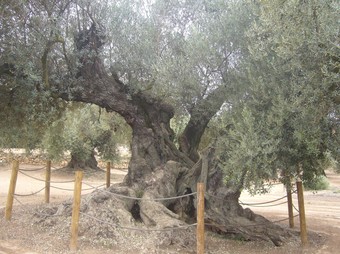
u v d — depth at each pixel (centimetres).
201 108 914
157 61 891
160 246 739
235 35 837
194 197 927
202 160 937
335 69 571
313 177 838
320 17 542
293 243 868
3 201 1277
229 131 715
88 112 2370
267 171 641
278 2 583
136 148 987
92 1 912
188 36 919
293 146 666
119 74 985
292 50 570
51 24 824
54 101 1017
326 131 617
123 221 809
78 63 897
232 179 711
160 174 939
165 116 1034
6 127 1018
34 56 875
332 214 1366
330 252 811
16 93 915
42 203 1194
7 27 838
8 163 2638
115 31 941
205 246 784
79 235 771
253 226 877
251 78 700
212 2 923
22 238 778
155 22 959
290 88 649
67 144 2309
